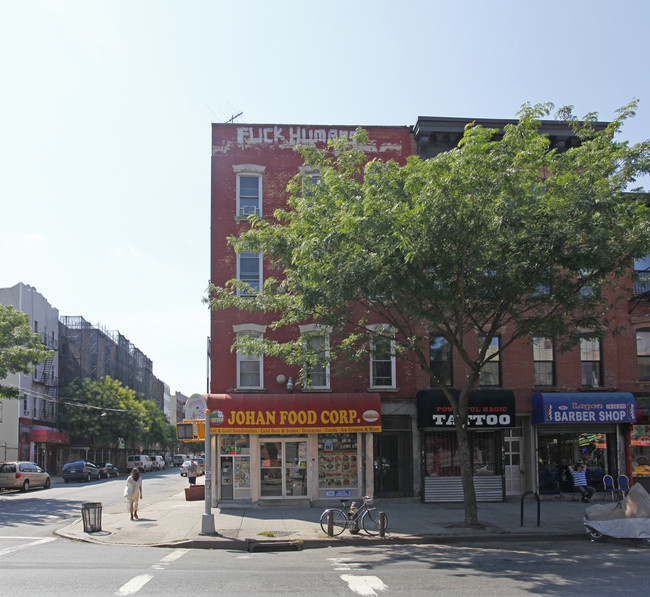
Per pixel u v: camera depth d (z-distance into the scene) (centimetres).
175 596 901
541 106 1538
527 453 2395
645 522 1486
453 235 1466
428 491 2305
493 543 1536
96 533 1684
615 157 1600
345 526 1611
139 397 8119
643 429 2398
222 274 2402
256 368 2370
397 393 2356
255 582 1017
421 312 1466
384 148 2514
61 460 6272
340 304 1606
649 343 2466
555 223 1507
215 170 2467
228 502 2244
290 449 2308
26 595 908
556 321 1625
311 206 1683
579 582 1009
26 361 3103
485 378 2394
